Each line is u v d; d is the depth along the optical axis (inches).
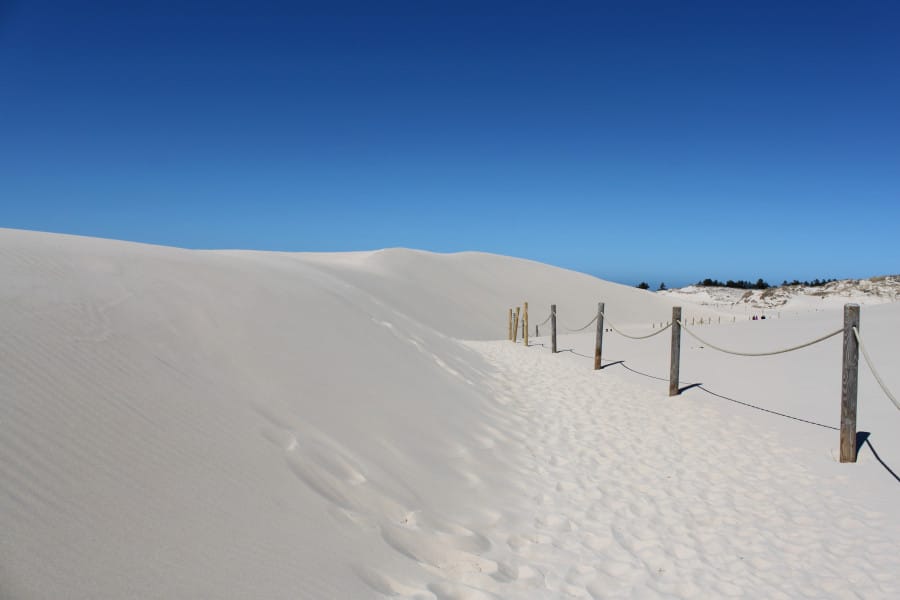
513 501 192.2
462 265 1838.1
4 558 93.0
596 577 146.0
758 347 482.6
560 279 1888.5
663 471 223.8
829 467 213.2
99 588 96.8
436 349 386.6
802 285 2684.5
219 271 302.0
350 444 189.5
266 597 110.7
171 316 216.4
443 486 189.9
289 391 203.9
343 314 330.3
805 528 171.5
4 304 173.3
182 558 111.7
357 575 129.0
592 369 464.1
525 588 138.7
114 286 223.0
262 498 141.9
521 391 377.1
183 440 149.3
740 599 136.9
